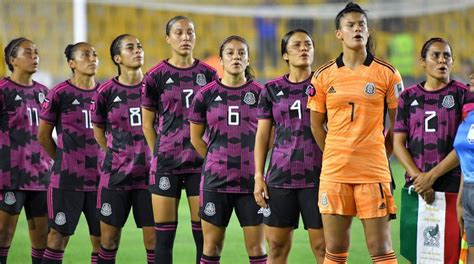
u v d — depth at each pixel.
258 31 76.44
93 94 24.33
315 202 19.94
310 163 19.94
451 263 19.33
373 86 18.08
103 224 23.78
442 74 19.56
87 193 24.27
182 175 22.92
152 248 23.83
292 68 20.30
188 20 23.20
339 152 18.22
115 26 76.56
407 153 19.69
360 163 18.08
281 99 20.16
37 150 24.59
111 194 23.59
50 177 24.25
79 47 24.25
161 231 22.86
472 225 17.36
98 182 24.34
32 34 71.19
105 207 23.64
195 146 22.09
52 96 23.92
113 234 23.88
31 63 24.36
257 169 20.31
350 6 18.36
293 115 20.05
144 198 23.66
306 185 19.97
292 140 20.08
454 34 73.56
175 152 22.77
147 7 76.44
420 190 19.34
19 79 24.48
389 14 73.94
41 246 25.20
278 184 20.12
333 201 18.30
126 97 23.59
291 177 20.02
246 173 21.25
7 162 24.09
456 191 19.36
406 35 73.81
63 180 23.97
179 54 23.02
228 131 21.33
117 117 23.55
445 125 19.53
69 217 24.02
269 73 75.25
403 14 73.69
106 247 23.97
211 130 21.50
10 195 24.14
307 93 19.25
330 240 18.56
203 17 77.25
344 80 18.23
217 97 21.45
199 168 22.86
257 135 20.55
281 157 20.14
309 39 20.27
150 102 23.12
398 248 29.66
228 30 77.06
